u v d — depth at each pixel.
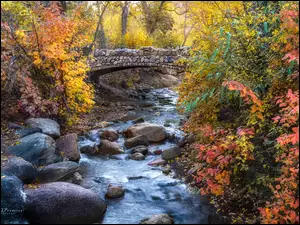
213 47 5.47
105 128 8.20
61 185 4.17
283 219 3.43
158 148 6.68
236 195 4.39
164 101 13.67
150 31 22.50
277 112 4.34
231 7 9.94
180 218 4.04
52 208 3.82
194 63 5.73
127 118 9.64
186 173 5.29
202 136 5.48
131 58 13.01
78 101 8.67
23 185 4.35
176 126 8.38
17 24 7.49
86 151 6.43
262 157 4.33
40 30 7.04
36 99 6.64
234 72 4.87
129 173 5.46
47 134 6.23
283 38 3.94
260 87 4.52
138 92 16.05
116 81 16.19
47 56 6.91
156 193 4.71
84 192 4.10
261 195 4.17
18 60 7.07
